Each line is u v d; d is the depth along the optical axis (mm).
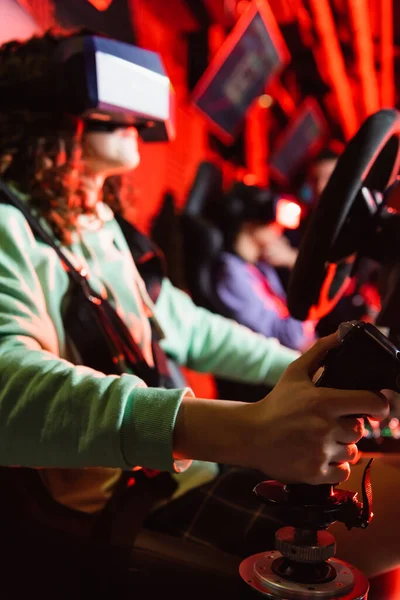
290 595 543
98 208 982
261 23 3451
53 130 881
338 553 702
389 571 705
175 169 4309
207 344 1130
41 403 621
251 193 2627
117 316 855
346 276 882
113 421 587
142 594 664
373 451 1022
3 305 711
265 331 2338
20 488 738
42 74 853
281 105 6066
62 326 814
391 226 799
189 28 4418
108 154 906
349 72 5352
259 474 852
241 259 2516
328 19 3939
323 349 557
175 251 2443
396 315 790
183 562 677
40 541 721
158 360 926
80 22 2871
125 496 747
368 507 563
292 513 548
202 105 3449
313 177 3045
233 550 739
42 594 708
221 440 559
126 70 860
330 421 508
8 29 2061
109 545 688
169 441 574
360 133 745
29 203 863
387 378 517
